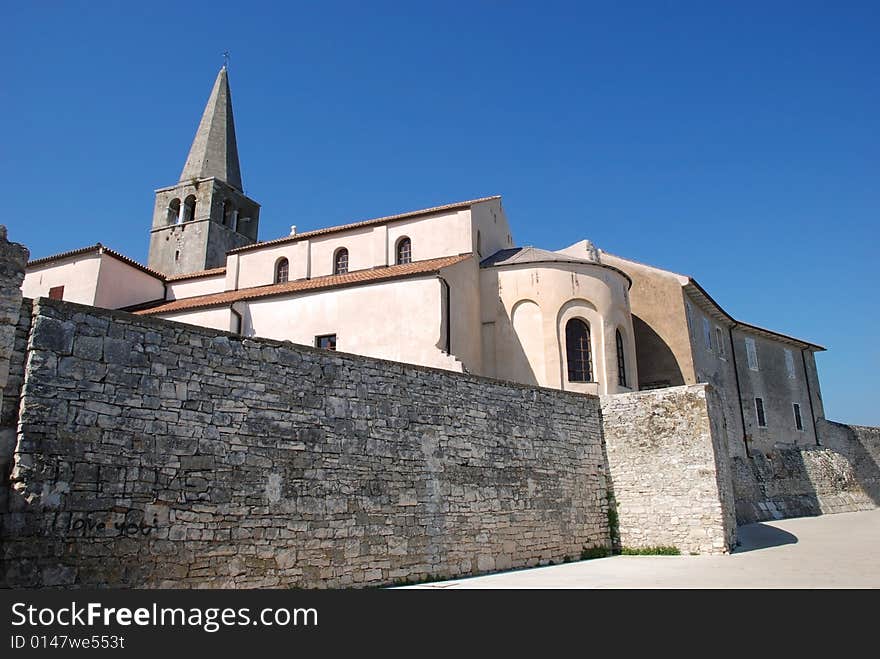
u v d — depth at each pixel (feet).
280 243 107.86
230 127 165.78
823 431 154.92
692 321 115.14
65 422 30.99
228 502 36.50
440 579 47.60
